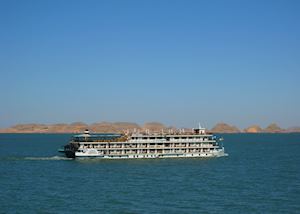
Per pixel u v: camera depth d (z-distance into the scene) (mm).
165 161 195375
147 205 99375
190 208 96625
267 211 94188
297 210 95188
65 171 160625
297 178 144875
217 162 197750
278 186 126750
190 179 141875
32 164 184375
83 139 199250
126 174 152875
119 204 100312
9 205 98375
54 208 95812
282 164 194500
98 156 196500
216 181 137375
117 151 199250
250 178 145000
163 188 122562
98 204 100188
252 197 109125
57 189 120000
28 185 127188
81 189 120188
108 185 127625
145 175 150625
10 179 139625
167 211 93688
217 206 98688
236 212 93188
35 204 99750
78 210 94125
